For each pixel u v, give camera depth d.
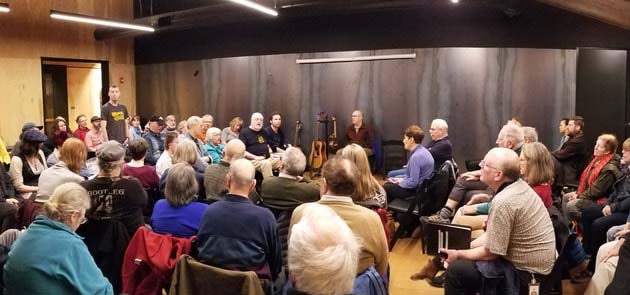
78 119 7.84
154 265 2.45
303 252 1.40
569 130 5.63
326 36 8.62
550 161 3.29
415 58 8.04
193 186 2.84
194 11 8.56
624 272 2.51
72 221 2.15
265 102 9.26
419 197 4.45
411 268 4.14
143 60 10.77
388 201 4.82
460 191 4.24
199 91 9.97
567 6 6.66
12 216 4.12
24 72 8.98
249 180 2.49
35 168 4.74
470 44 7.77
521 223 2.49
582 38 7.39
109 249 2.80
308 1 7.49
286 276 2.53
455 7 7.70
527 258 2.51
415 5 6.89
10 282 2.05
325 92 8.74
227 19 8.27
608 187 4.32
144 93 10.83
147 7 10.59
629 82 7.36
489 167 2.61
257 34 9.20
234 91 9.55
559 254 2.74
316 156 8.57
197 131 5.91
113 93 7.59
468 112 7.88
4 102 8.72
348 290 1.41
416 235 5.10
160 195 3.98
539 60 7.58
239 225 2.41
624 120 7.44
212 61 9.74
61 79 10.16
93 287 2.11
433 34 7.91
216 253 2.39
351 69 8.50
